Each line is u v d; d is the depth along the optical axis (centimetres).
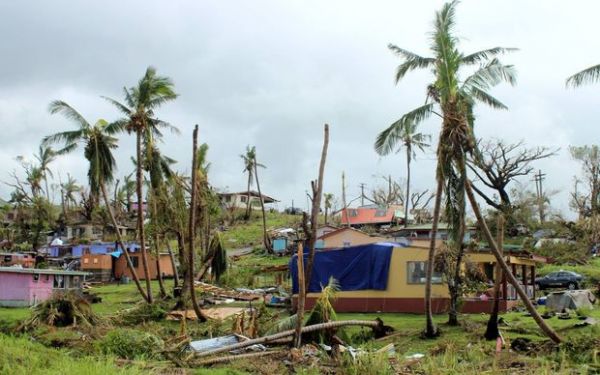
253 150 8412
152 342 1781
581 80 2262
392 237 5406
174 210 3641
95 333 2230
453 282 2412
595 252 5547
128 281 5306
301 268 1945
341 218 7956
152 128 3681
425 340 2136
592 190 6334
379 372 1505
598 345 1722
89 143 3697
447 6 2092
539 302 3116
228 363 1717
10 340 1661
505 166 5788
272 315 2736
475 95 2273
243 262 5759
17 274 3838
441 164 2066
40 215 7588
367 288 3019
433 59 2278
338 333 2098
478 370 1527
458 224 2117
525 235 5872
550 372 1455
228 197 9094
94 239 7431
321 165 2298
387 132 2322
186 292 3353
